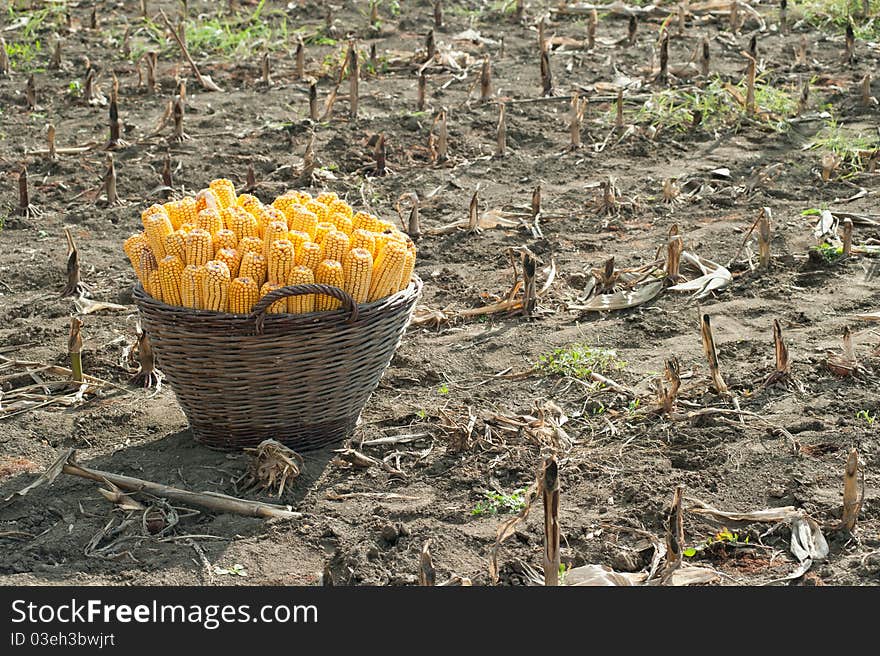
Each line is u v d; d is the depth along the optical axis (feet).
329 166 41.93
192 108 48.60
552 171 41.68
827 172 39.37
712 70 52.95
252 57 56.54
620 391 25.35
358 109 48.34
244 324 20.84
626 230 35.94
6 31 60.18
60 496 21.36
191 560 19.61
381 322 21.98
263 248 21.50
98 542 20.04
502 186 40.45
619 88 50.44
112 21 62.59
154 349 22.00
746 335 28.07
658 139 44.45
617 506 21.18
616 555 19.61
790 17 60.90
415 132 45.42
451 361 27.35
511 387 25.96
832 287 30.76
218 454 22.77
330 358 21.68
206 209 21.95
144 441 23.50
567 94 50.16
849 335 25.36
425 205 38.75
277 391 21.77
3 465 22.47
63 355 27.61
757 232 34.73
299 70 52.90
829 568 19.26
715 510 20.72
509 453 22.98
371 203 38.88
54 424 24.20
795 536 19.84
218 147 43.73
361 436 23.58
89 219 37.55
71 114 48.11
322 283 21.34
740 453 22.65
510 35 60.34
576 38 59.31
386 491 21.76
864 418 23.75
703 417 24.02
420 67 54.34
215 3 66.18
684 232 35.29
